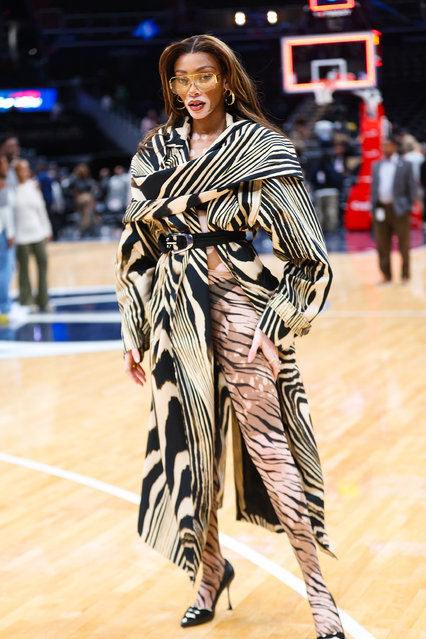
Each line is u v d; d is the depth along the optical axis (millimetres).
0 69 34719
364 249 18406
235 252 3125
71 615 3439
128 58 36188
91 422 6387
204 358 3127
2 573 3842
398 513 4379
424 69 30016
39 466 5383
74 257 19391
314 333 9484
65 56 36969
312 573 3117
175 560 3213
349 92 27516
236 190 3055
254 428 3127
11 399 7168
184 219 3133
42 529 4352
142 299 3328
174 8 35125
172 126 3283
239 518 3406
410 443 5547
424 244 18781
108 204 25578
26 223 11844
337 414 6281
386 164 12641
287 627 3289
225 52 3123
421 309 10820
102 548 4094
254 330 3125
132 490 4910
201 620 3328
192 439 3141
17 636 3281
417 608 3367
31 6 35875
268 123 3174
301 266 3105
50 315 11648
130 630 3311
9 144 17031
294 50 23734
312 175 23094
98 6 36125
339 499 4605
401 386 7023
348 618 3307
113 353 8992
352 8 22906
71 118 33969
